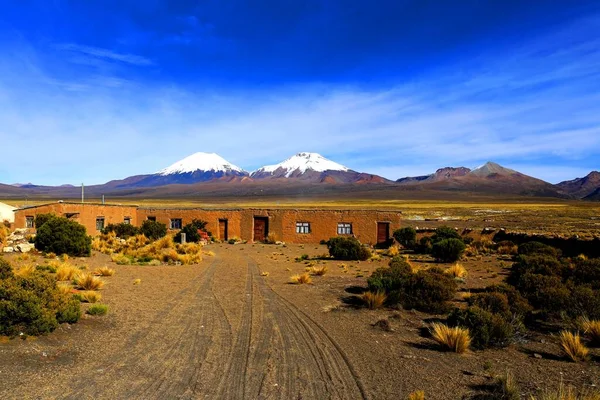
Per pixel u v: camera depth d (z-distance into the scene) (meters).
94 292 14.22
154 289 16.94
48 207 40.81
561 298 13.46
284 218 48.97
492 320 10.84
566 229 61.66
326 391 7.45
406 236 42.31
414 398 6.98
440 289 14.52
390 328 11.88
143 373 7.95
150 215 53.06
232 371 8.27
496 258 31.59
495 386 7.77
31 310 9.20
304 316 13.16
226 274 22.36
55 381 7.30
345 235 47.78
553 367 8.97
